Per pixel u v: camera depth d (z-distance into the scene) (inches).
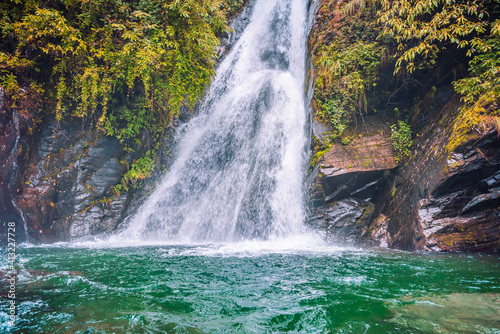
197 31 353.1
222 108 522.3
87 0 311.9
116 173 414.3
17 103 327.6
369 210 346.9
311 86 416.2
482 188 276.8
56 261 227.0
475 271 192.7
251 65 600.1
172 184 451.8
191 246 321.7
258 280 174.4
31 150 352.2
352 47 383.6
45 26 303.6
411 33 328.8
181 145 480.1
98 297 140.8
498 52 270.5
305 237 355.3
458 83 291.4
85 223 380.2
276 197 395.5
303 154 409.4
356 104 380.5
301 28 540.4
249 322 115.9
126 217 410.3
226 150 461.7
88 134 396.5
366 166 347.6
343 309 128.1
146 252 274.2
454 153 281.4
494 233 262.4
